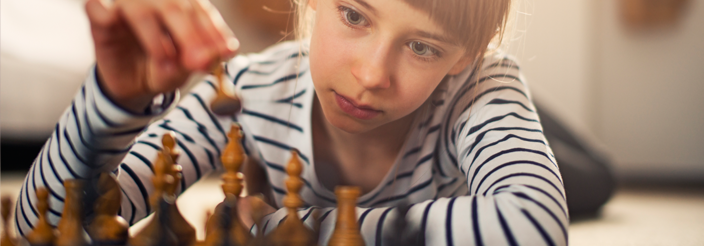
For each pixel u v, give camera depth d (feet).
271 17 8.12
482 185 1.87
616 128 9.25
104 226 1.44
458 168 2.34
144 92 1.58
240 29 8.24
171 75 1.50
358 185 2.45
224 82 1.42
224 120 2.47
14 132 5.17
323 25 1.94
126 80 1.58
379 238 1.59
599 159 4.82
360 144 2.38
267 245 1.42
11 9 5.11
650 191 7.30
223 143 2.48
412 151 2.37
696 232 3.42
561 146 4.61
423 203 1.68
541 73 8.96
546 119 4.70
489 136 2.01
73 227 1.41
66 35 5.71
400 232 1.59
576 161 4.57
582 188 4.53
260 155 2.48
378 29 1.83
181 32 1.43
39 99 5.28
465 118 2.17
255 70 2.57
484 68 2.23
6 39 4.97
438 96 2.32
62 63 5.52
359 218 1.65
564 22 8.91
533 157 1.86
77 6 6.21
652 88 9.09
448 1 1.80
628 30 9.07
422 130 2.34
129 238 1.45
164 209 1.45
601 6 9.15
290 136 2.43
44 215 1.46
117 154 1.69
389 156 2.40
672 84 9.00
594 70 9.22
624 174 9.09
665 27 8.93
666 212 4.78
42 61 5.28
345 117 1.98
